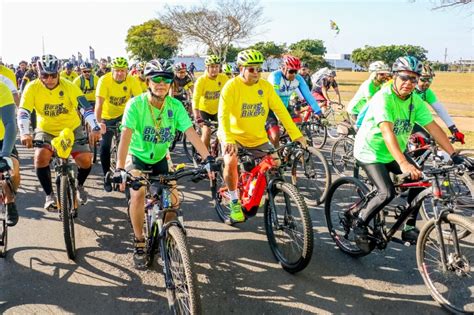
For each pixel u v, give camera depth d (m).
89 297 3.46
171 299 3.04
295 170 6.07
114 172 3.21
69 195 4.10
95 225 4.97
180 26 37.72
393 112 3.66
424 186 3.56
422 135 5.37
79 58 29.92
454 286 3.52
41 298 3.43
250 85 4.53
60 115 4.89
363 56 67.69
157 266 3.98
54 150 4.34
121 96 6.54
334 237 4.49
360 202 4.11
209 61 7.01
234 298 3.49
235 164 4.37
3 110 3.65
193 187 6.56
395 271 3.95
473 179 4.52
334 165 7.29
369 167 3.84
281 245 4.10
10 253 4.21
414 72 3.46
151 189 3.25
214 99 7.25
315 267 4.02
